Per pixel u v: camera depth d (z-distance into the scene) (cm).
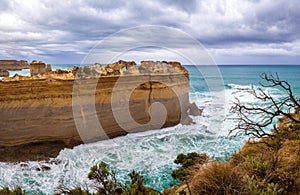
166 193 608
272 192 357
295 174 426
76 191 574
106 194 528
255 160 477
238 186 402
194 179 474
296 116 866
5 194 558
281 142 651
